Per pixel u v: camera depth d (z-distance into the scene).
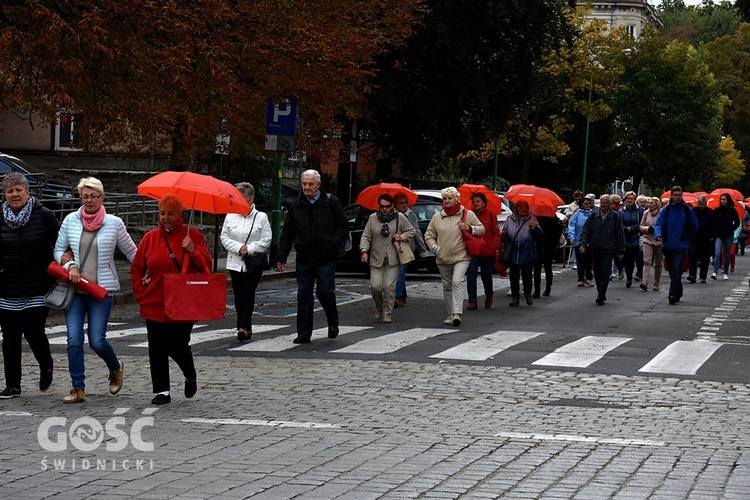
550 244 33.03
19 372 15.11
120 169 52.62
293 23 33.56
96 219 14.77
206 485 10.01
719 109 122.50
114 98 29.56
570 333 23.28
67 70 27.28
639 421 13.62
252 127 37.91
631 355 19.80
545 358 19.28
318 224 21.25
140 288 14.48
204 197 16.44
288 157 43.94
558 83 85.88
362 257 24.86
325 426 13.05
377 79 52.56
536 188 32.94
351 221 39.50
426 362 18.69
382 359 19.02
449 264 24.86
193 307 14.09
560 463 11.10
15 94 30.31
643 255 37.38
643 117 117.12
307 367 18.02
